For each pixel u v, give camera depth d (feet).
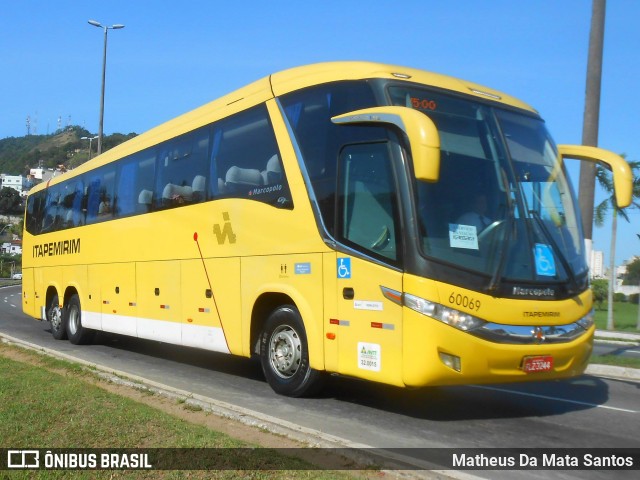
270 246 29.84
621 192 27.07
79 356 43.83
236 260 32.04
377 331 24.47
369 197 25.29
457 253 23.63
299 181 28.48
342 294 25.99
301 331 28.60
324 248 26.94
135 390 30.04
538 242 25.39
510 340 23.82
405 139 24.18
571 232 27.20
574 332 25.54
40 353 40.96
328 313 26.61
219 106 35.04
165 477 17.47
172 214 37.81
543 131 28.60
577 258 26.78
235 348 31.96
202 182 35.24
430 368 22.86
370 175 25.36
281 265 29.14
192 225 35.78
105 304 45.52
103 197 47.06
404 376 23.39
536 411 27.91
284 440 21.71
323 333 26.81
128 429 21.80
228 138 33.55
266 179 30.45
